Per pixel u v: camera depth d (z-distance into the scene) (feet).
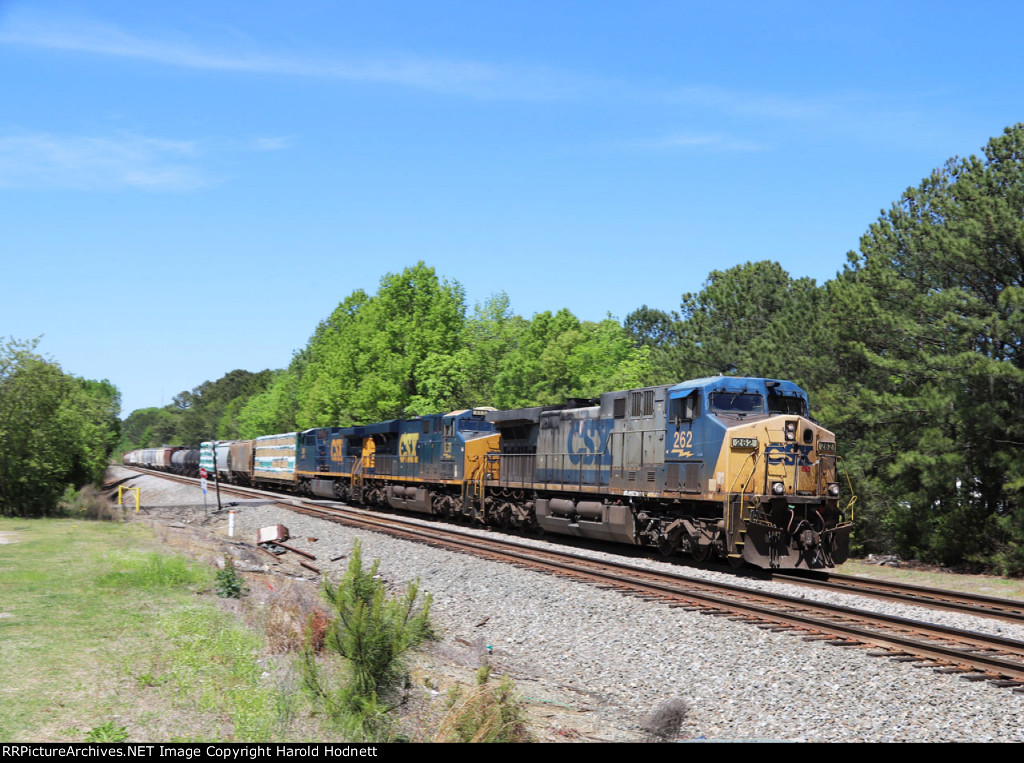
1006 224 68.69
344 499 147.43
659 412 70.28
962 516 72.38
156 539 73.92
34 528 79.25
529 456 91.20
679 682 35.86
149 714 26.17
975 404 69.87
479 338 186.50
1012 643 37.04
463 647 43.50
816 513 62.34
